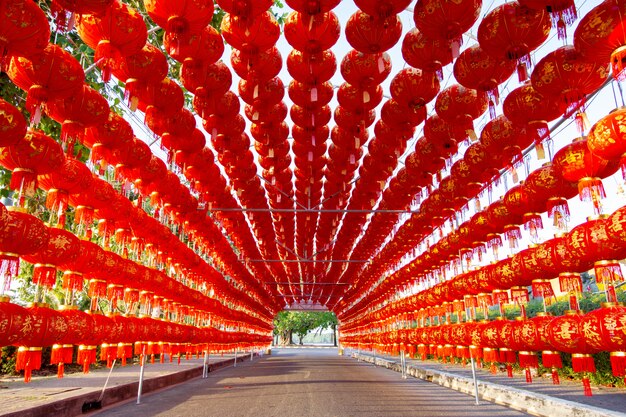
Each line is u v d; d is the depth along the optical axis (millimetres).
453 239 7309
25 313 3801
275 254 14680
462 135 5293
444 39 3623
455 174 6262
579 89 3803
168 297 8047
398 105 5199
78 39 5566
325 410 6246
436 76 4219
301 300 27859
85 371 5359
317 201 9984
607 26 3020
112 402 7168
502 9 3537
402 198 8594
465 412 6145
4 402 5699
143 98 4680
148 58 4215
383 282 12883
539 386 7379
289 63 4609
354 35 3953
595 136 3518
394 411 6172
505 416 5879
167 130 5359
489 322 6379
